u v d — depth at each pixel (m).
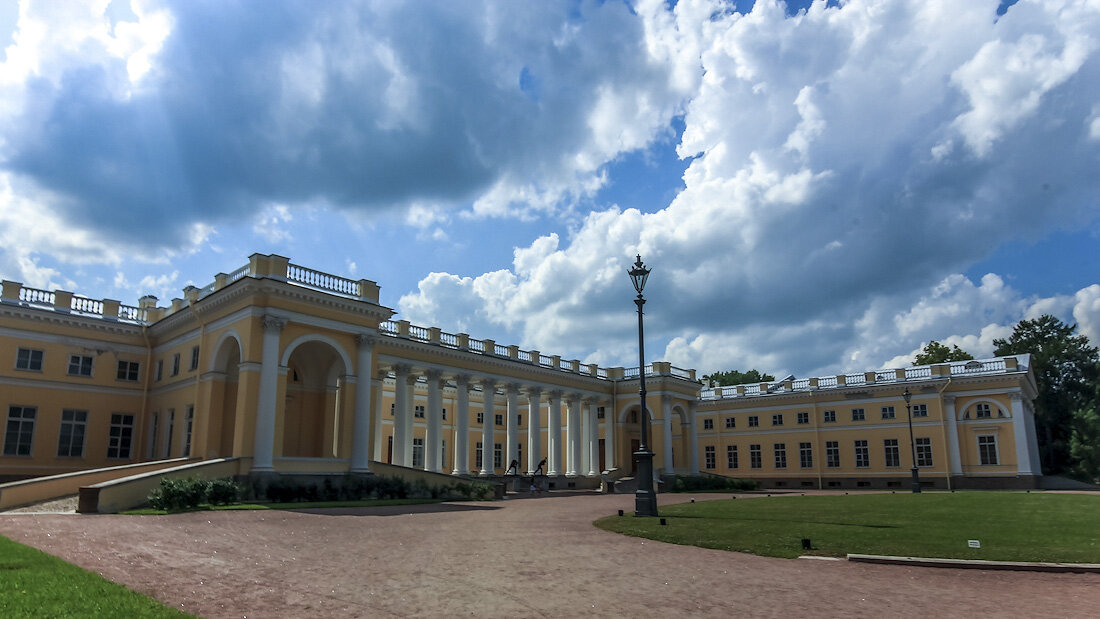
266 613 7.71
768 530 15.70
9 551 10.26
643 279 21.89
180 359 32.69
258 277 27.61
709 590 9.17
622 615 7.73
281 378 27.97
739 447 66.06
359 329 31.11
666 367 53.84
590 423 53.62
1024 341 78.94
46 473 31.45
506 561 11.44
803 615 7.79
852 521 18.16
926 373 57.31
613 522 18.08
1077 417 64.56
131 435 34.34
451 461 55.12
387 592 8.86
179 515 18.41
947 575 10.44
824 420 61.22
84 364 33.41
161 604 7.64
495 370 45.62
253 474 26.12
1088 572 10.61
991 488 51.59
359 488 28.47
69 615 6.67
